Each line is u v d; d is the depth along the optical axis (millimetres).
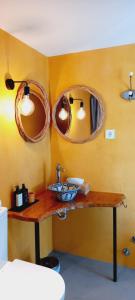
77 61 2256
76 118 2283
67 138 2330
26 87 1803
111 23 1665
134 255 2180
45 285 1204
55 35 1852
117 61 2107
